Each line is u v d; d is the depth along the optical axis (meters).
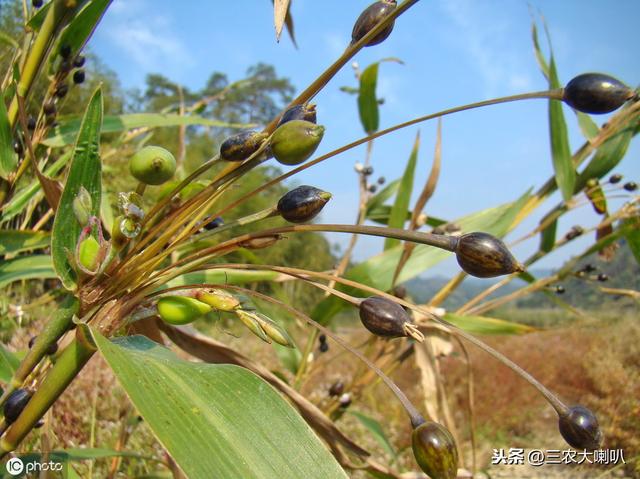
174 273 0.11
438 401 0.24
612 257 0.28
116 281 0.11
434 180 0.24
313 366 0.27
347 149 0.10
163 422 0.08
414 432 0.08
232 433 0.09
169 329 0.19
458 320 0.25
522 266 0.08
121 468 0.27
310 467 0.09
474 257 0.08
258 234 0.11
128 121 0.24
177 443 0.08
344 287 0.24
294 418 0.09
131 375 0.09
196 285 0.11
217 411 0.09
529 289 0.28
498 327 0.25
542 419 0.63
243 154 0.10
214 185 0.10
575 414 0.09
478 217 0.25
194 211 0.11
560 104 0.25
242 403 0.09
